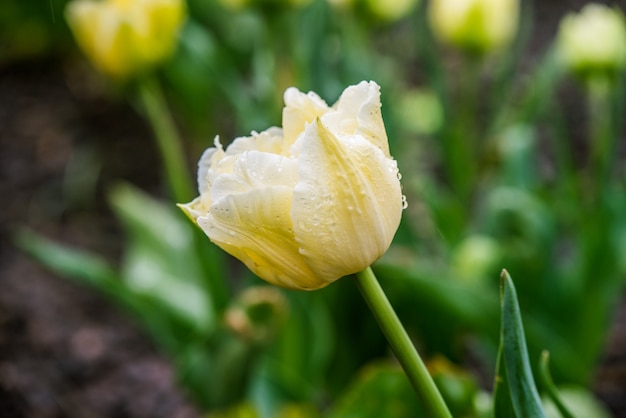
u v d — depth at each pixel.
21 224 1.56
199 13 1.50
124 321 1.28
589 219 0.92
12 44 2.06
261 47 1.03
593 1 1.96
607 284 0.91
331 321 0.89
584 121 1.61
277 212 0.41
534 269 0.91
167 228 1.09
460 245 0.99
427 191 1.00
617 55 0.90
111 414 1.09
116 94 1.81
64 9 1.74
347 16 1.02
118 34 0.80
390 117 0.95
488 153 1.25
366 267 0.42
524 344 0.44
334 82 0.93
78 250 1.46
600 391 1.03
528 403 0.44
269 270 0.42
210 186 0.42
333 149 0.40
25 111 1.93
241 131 1.03
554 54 1.11
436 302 0.80
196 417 1.06
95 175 1.67
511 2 1.02
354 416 0.69
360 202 0.41
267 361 0.83
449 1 1.03
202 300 0.97
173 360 1.00
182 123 1.66
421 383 0.42
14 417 1.07
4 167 1.73
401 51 1.76
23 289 1.36
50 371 1.16
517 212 0.93
